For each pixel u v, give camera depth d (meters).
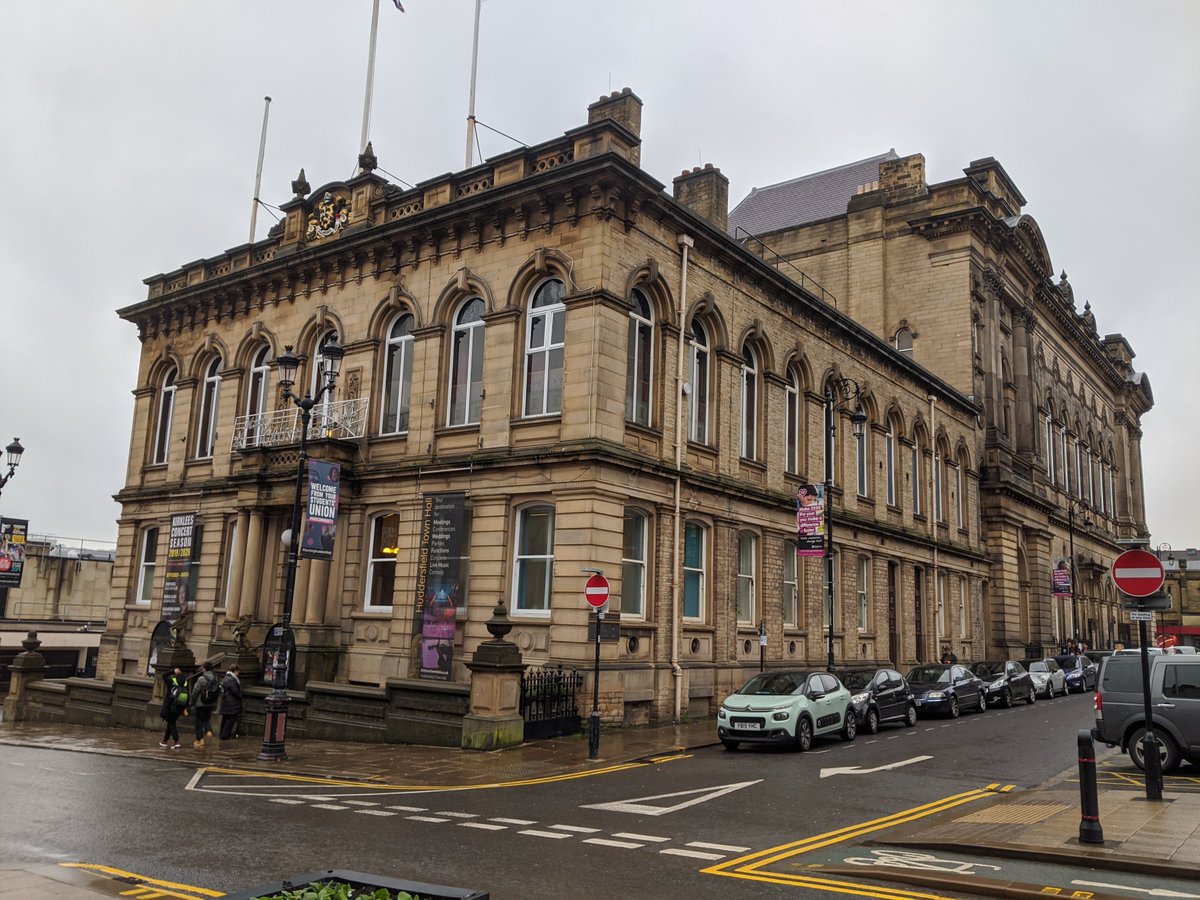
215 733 21.08
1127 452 77.50
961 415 42.81
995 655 43.72
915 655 35.97
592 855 9.59
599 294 21.34
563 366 21.97
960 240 45.81
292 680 23.58
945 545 38.72
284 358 18.48
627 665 21.23
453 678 22.23
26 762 17.03
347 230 27.67
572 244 22.14
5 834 10.35
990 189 50.59
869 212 48.81
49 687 27.16
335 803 12.51
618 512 21.34
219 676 24.02
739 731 18.20
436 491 23.50
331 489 20.14
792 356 29.45
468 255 24.34
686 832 10.91
